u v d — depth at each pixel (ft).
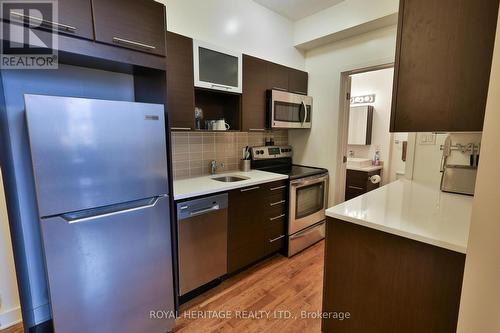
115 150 4.32
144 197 4.81
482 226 2.39
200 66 6.68
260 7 8.56
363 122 13.47
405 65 3.57
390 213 4.26
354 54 8.70
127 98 5.97
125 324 4.76
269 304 6.17
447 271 3.27
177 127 6.29
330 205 9.89
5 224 5.19
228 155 8.91
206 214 6.20
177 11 6.62
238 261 7.16
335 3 8.30
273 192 7.95
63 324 4.06
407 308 3.71
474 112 3.12
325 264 4.60
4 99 4.45
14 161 4.63
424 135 7.01
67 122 3.78
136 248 4.76
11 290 5.34
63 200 3.85
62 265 3.95
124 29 4.48
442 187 5.91
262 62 8.28
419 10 3.40
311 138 10.28
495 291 2.37
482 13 2.97
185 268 5.90
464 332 2.61
